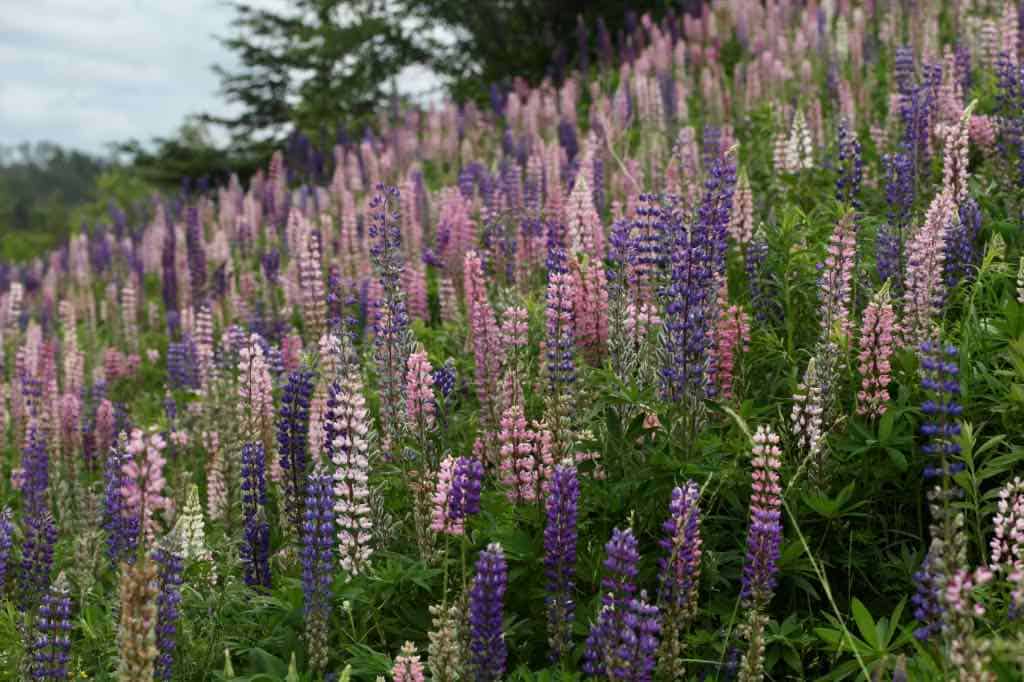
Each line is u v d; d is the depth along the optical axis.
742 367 6.92
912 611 5.51
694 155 11.31
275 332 12.05
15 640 6.22
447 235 10.94
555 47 28.30
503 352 6.87
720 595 5.61
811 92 16.20
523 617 5.72
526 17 29.42
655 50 22.38
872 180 10.71
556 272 6.50
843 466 5.98
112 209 25.08
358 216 15.12
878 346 6.17
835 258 6.68
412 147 20.94
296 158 24.45
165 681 5.46
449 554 6.04
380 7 30.08
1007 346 6.38
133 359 13.20
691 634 5.45
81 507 8.11
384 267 7.31
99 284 20.50
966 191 7.94
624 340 6.69
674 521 5.09
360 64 30.34
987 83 12.30
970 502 5.50
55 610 5.50
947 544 4.33
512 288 9.14
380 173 19.16
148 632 4.59
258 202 20.05
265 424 7.93
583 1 28.67
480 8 29.12
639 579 5.51
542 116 19.97
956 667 4.32
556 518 5.21
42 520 6.98
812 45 19.02
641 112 16.78
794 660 5.19
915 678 4.54
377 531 6.36
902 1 19.73
